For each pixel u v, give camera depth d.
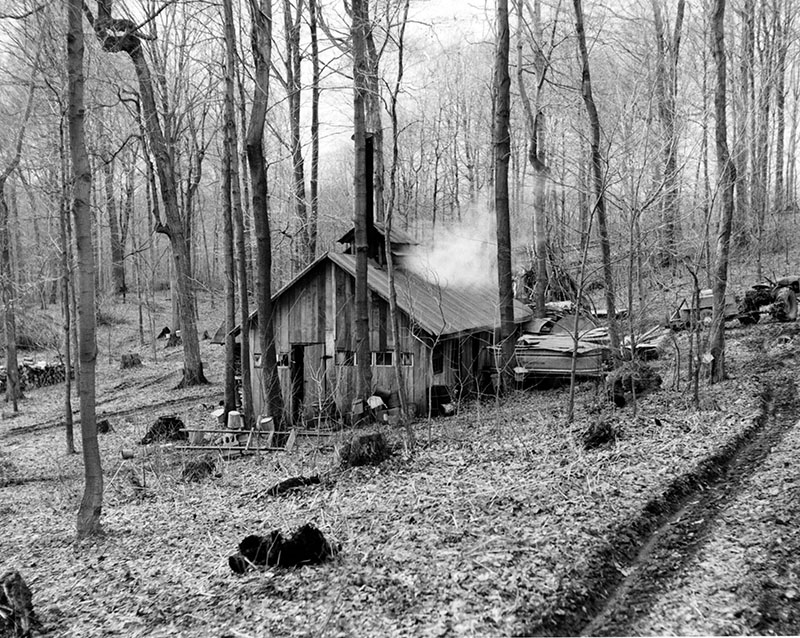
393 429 13.56
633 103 12.92
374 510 7.47
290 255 28.19
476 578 5.27
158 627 5.09
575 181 21.27
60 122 14.72
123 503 9.84
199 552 6.87
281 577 5.79
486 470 8.69
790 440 8.10
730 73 23.12
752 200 25.69
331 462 10.48
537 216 20.20
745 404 10.05
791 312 17.61
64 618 5.51
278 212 28.22
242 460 12.20
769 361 13.16
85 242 7.68
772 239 26.45
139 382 24.84
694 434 8.79
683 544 5.67
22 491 11.40
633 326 12.55
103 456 13.47
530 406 14.04
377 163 19.84
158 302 42.75
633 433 9.30
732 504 6.39
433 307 15.62
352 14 13.97
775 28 27.06
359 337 14.83
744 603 4.57
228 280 16.36
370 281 15.56
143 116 21.20
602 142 14.05
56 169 17.44
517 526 6.32
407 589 5.21
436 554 5.86
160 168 22.09
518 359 16.53
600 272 16.70
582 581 5.05
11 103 19.86
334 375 16.33
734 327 18.02
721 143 11.69
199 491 10.03
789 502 6.12
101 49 19.25
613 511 6.38
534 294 21.88
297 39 21.81
